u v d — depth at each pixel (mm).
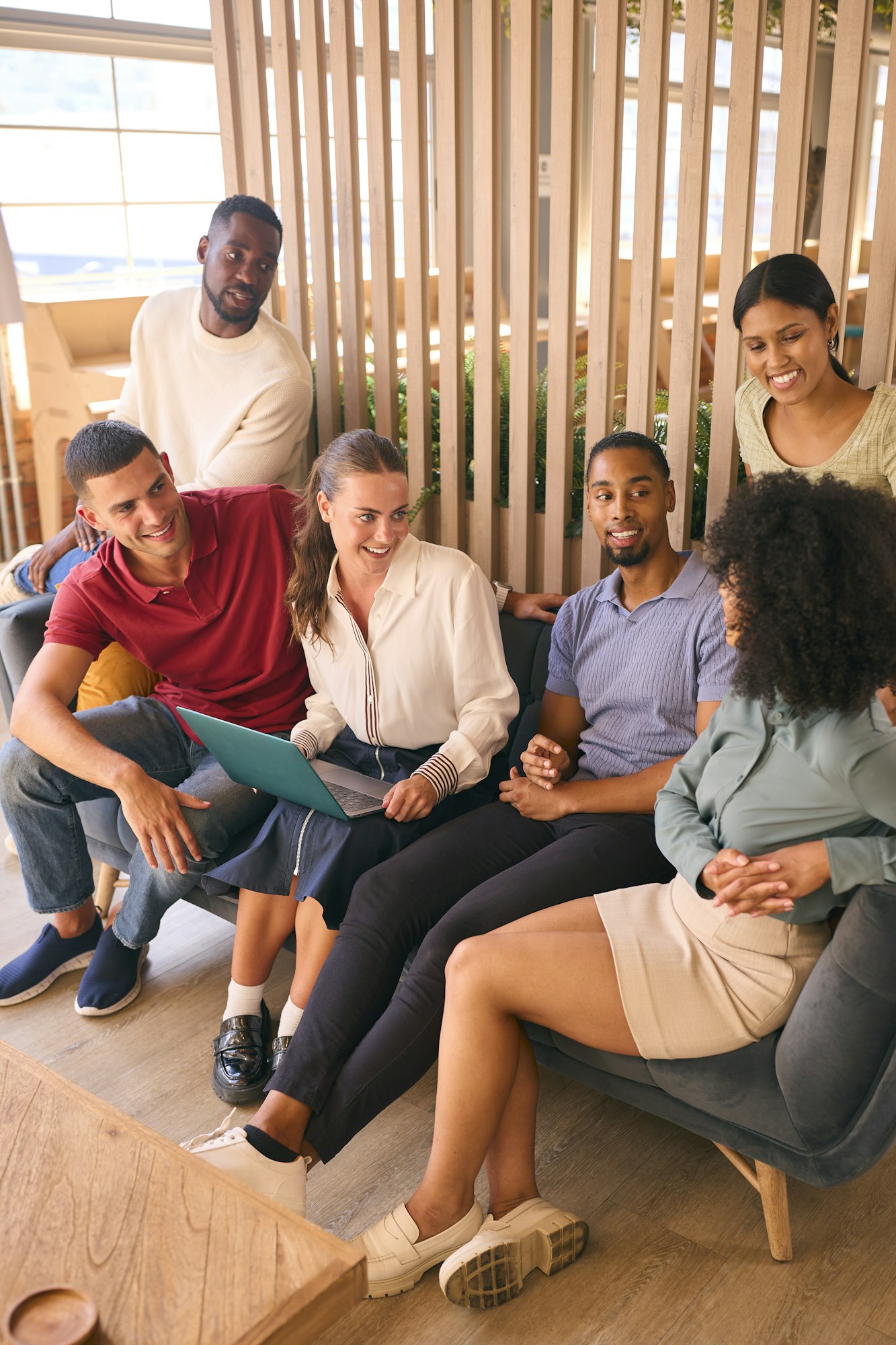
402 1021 1682
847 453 2027
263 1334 1002
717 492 2426
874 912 1334
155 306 3010
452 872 1853
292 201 3121
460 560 2102
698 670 1959
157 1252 1099
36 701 2168
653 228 2377
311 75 2953
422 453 2975
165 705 2395
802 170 2172
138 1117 1982
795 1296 1591
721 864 1460
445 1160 1576
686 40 2225
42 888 2287
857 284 7133
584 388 2879
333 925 1890
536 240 2574
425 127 2762
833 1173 1505
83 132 4707
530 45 2447
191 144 5090
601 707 2086
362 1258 1087
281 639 2297
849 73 2051
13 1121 1285
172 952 2492
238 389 2912
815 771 1422
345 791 2045
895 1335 1523
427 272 2854
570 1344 1527
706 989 1527
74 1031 2225
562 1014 1570
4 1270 1087
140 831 2041
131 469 2098
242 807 2133
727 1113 1562
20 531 4941
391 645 2104
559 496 2666
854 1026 1386
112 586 2254
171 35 4832
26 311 4527
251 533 2297
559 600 2432
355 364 3135
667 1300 1590
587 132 5609
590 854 1840
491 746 2068
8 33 4332
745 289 1988
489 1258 1536
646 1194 1793
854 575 1351
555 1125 1960
